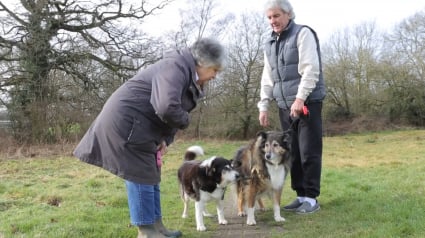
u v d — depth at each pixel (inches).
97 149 152.8
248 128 1031.6
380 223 185.3
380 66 1254.3
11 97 660.1
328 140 978.1
